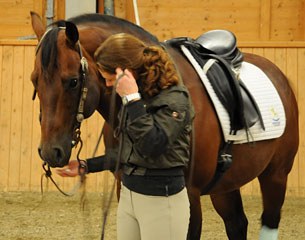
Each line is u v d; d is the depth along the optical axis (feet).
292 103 32.40
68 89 23.43
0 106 54.54
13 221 45.21
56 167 23.47
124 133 20.70
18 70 54.65
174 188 20.42
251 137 28.32
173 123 19.69
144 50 20.39
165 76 20.10
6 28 64.64
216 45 29.81
